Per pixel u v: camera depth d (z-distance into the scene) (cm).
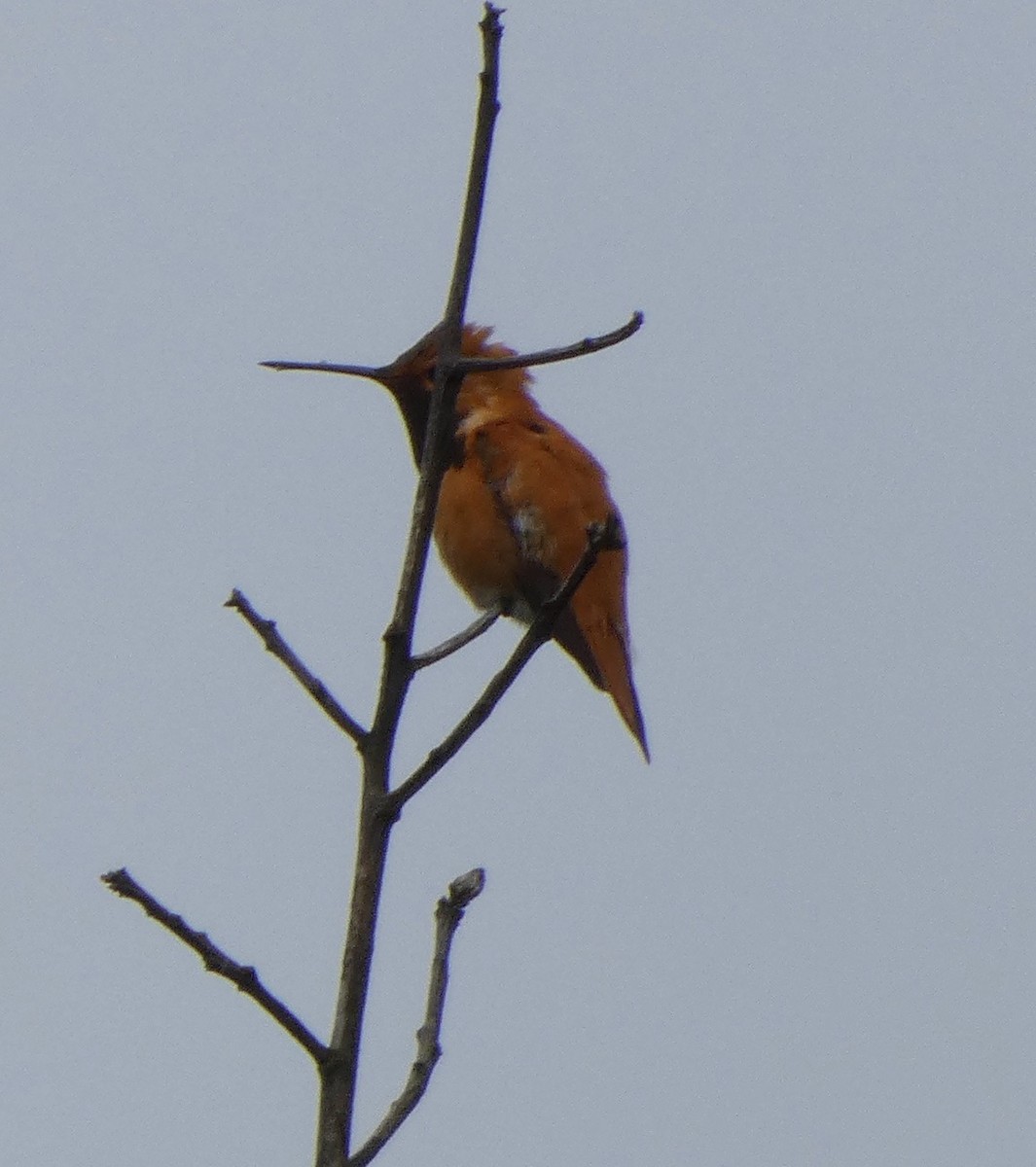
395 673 717
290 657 715
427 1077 702
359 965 672
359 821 700
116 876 645
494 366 699
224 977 649
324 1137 642
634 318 688
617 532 709
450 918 752
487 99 704
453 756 703
